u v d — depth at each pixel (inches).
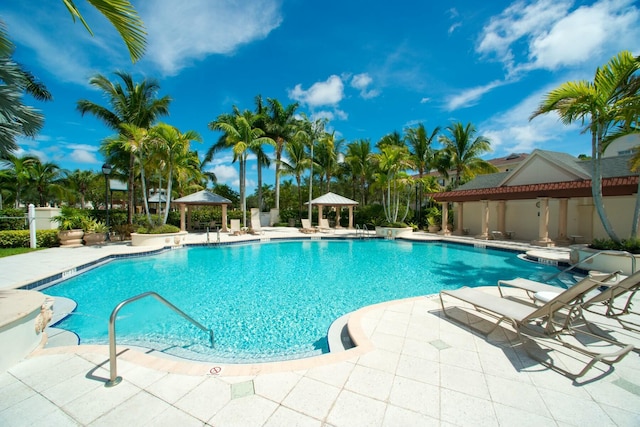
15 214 581.9
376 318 169.5
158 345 164.4
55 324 191.6
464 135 898.7
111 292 266.8
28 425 83.4
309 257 455.8
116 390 99.3
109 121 639.8
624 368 114.5
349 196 1357.0
